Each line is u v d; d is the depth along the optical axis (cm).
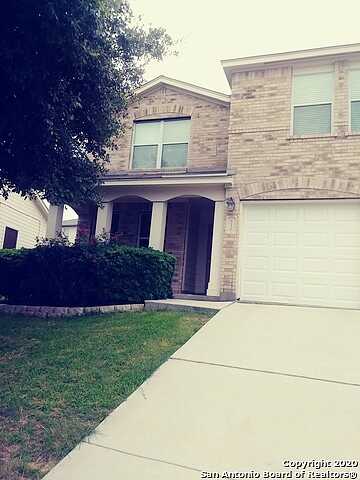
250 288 995
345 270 935
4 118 598
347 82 1011
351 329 618
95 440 334
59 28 515
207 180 1040
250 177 1034
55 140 648
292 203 1002
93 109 696
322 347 536
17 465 299
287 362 486
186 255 1257
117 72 717
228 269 998
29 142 641
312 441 322
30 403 402
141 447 322
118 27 688
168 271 980
